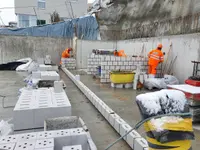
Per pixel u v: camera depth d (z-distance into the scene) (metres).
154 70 4.96
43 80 4.10
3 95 4.02
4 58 9.10
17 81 5.66
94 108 3.35
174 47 5.05
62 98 2.56
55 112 2.19
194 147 1.87
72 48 9.69
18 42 9.21
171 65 5.16
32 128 2.13
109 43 9.22
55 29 10.45
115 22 9.45
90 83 5.39
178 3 5.41
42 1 16.34
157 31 6.60
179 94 1.25
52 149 1.28
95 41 9.07
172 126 1.08
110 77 5.00
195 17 4.86
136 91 4.46
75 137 1.57
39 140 1.42
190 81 2.75
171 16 5.87
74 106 3.44
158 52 4.84
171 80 4.59
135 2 7.50
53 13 15.31
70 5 16.81
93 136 2.23
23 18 15.98
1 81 5.63
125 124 2.25
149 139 1.17
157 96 1.20
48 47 9.68
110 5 9.09
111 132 2.37
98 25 10.44
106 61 5.32
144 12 7.23
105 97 3.83
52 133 1.58
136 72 4.77
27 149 1.27
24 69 7.90
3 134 1.79
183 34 4.86
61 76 7.06
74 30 10.41
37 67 7.08
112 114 2.62
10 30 9.92
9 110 3.06
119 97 3.85
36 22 16.25
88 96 3.92
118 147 1.99
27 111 2.08
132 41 7.52
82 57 8.99
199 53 4.20
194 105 2.37
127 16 8.46
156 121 1.10
